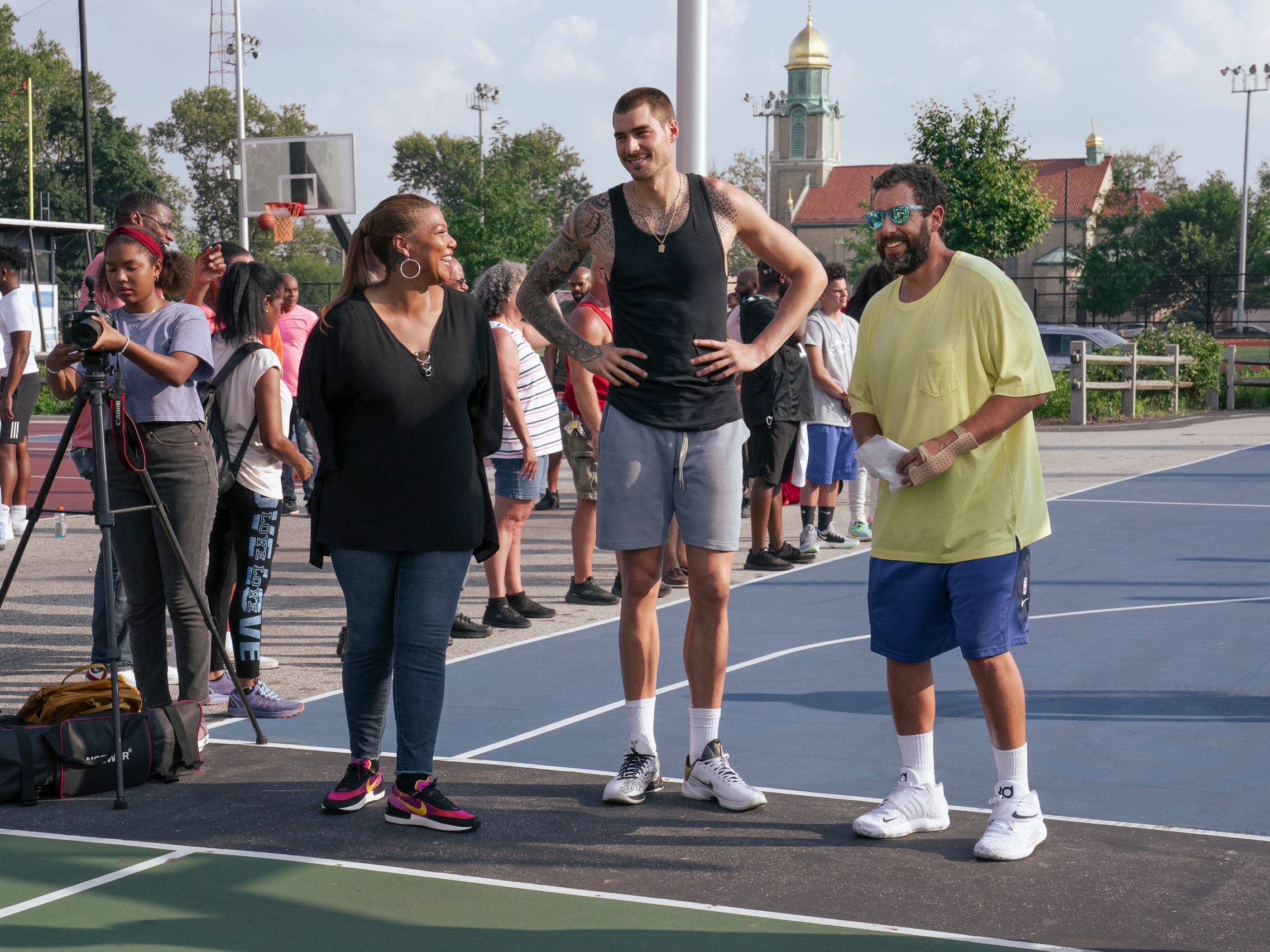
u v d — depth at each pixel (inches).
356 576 159.9
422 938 124.6
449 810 155.6
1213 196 3154.5
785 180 3809.1
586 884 138.6
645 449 162.4
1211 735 192.2
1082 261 2380.7
